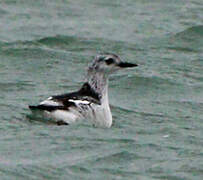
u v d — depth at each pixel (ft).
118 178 51.08
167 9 119.96
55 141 57.52
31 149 55.52
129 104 73.92
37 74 83.92
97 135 59.93
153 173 52.39
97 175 51.47
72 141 57.72
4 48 93.25
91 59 91.81
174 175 52.21
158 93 79.36
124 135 60.95
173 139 61.00
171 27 109.40
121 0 125.90
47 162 53.11
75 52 94.63
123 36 103.76
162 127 65.10
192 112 72.13
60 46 97.45
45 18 113.29
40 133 59.16
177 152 57.21
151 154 56.34
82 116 61.93
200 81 84.58
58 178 50.62
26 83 79.46
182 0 125.80
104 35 103.76
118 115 69.00
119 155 55.47
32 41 98.12
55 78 82.74
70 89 78.54
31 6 120.16
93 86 64.59
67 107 61.62
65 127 60.80
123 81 82.79
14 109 67.36
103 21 112.16
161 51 97.50
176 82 83.15
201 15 117.29
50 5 121.39
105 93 64.54
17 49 93.09
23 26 107.76
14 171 51.11
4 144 56.34
